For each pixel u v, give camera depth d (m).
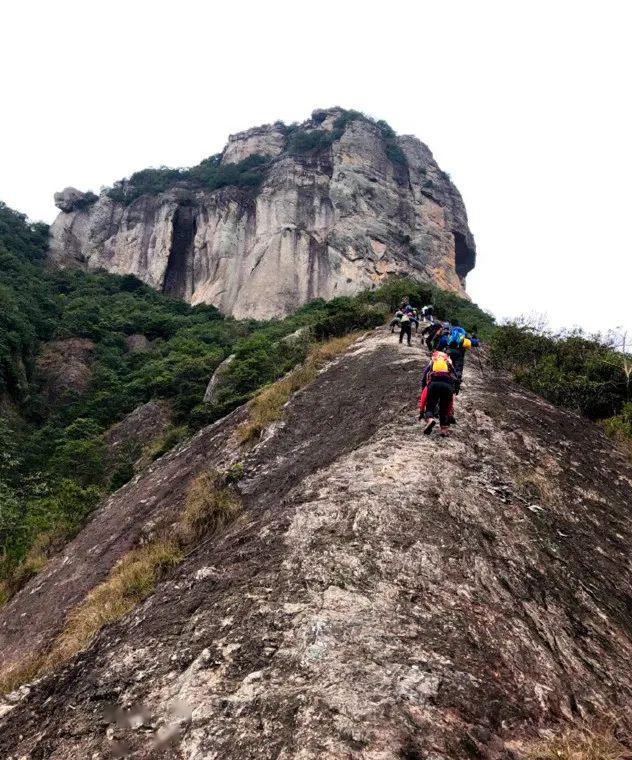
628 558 6.12
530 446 8.30
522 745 3.11
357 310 24.52
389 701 3.17
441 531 5.21
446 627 3.99
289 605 4.20
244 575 4.88
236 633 4.01
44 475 26.05
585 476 8.00
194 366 38.78
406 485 5.99
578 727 3.38
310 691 3.28
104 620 6.54
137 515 12.33
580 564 5.55
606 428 11.03
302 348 23.22
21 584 12.79
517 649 3.95
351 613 4.02
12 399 37.78
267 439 11.57
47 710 3.95
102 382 42.59
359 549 4.86
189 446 16.06
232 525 7.77
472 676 3.53
